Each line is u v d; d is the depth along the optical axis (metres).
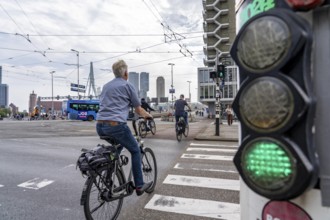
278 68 1.00
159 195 4.69
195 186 5.22
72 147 10.05
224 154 8.67
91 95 57.69
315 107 1.00
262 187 1.05
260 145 1.04
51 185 5.30
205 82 59.56
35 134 15.32
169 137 13.36
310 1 1.01
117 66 3.78
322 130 1.05
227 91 47.28
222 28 56.78
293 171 0.97
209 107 62.06
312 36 1.00
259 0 1.29
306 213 1.10
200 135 13.63
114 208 3.69
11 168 6.68
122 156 3.76
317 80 1.06
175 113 12.16
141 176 3.85
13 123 28.91
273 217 1.21
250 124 1.07
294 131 0.99
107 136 3.58
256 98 1.04
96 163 3.16
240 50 1.10
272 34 1.01
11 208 4.14
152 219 3.74
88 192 3.17
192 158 8.00
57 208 4.14
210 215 3.88
